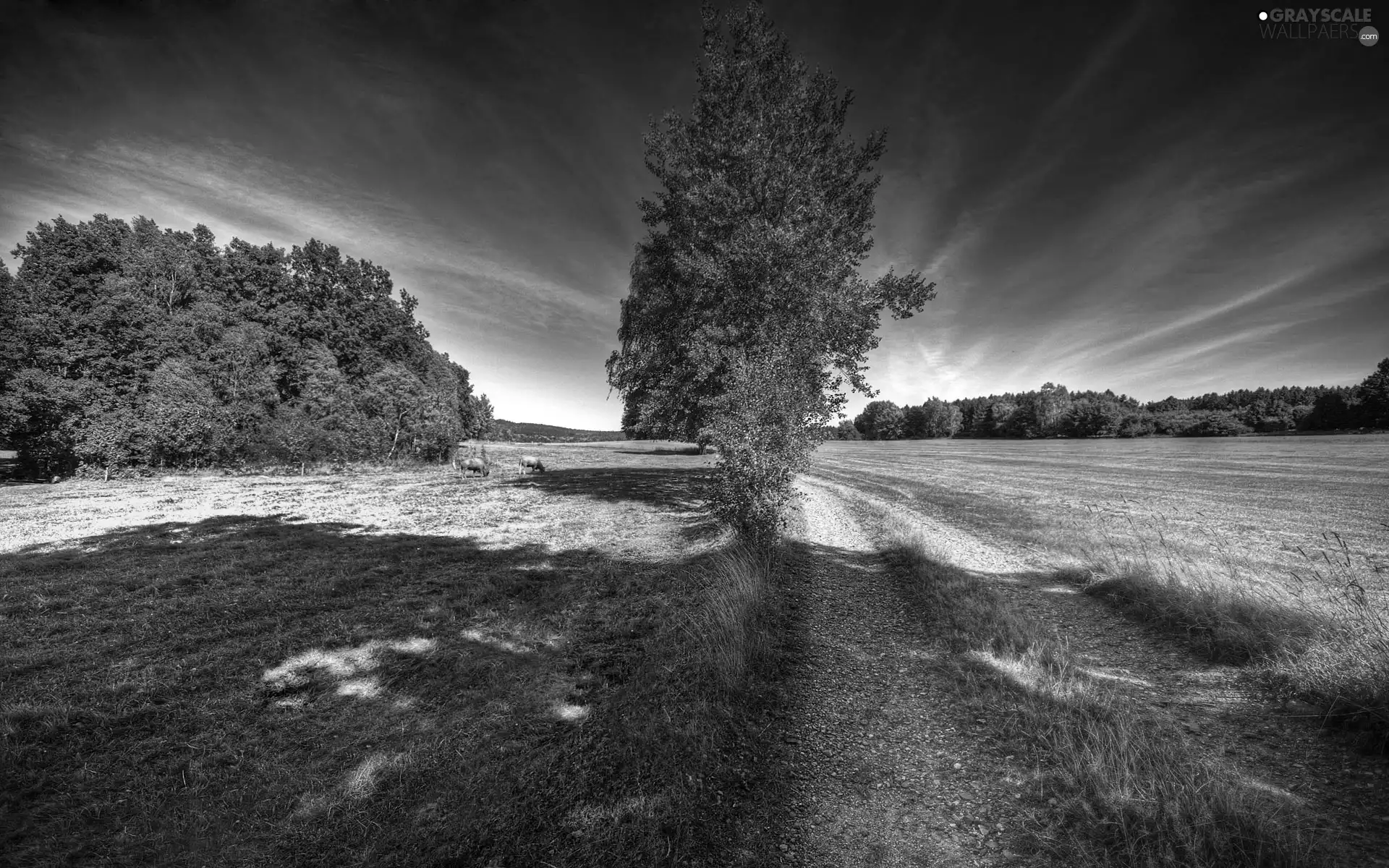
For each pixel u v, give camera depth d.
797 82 16.00
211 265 44.72
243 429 36.06
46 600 9.02
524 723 5.33
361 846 3.75
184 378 32.84
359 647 7.27
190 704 5.79
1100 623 8.16
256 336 40.34
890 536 13.98
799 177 15.32
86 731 5.27
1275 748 4.68
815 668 6.70
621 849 3.64
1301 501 19.36
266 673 6.53
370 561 11.73
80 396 28.42
